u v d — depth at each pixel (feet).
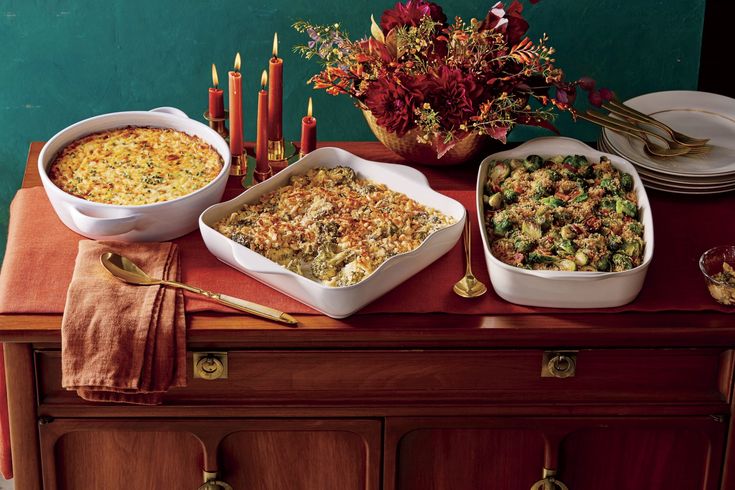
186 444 5.10
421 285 4.97
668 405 5.08
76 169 5.34
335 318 4.75
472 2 6.33
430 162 5.82
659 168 5.59
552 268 4.89
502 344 4.87
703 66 6.50
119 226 4.92
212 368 4.83
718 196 5.70
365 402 4.98
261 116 5.48
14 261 4.99
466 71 5.39
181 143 5.59
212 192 5.18
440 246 4.99
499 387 5.00
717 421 5.10
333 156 5.56
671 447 5.24
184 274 4.99
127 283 4.82
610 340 4.89
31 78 6.47
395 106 5.32
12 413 4.90
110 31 6.34
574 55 6.50
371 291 4.71
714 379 5.06
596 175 5.43
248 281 4.98
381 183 5.47
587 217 5.16
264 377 4.91
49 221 5.29
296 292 4.78
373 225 5.13
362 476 5.24
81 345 4.58
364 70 5.55
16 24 6.28
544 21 6.39
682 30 6.41
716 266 5.06
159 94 6.58
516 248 4.99
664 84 6.59
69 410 4.91
